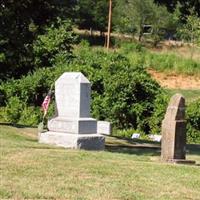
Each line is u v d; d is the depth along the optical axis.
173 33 94.88
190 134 29.03
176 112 14.28
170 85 53.81
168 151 14.30
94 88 31.94
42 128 18.81
